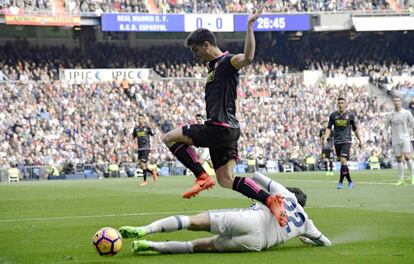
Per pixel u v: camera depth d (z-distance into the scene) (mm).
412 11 87938
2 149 67125
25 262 12383
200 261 11922
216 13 85000
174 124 75500
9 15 77000
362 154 74938
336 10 88375
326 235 15320
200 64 86875
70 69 78562
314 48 92438
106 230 12695
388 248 13227
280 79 84062
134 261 12039
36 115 71688
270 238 13039
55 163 68062
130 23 82125
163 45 89688
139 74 80875
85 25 81688
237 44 92625
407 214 20109
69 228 18234
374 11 87500
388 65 91500
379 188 33906
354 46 93000
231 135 13914
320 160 73688
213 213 12758
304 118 79000
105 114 74312
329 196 28469
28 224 19625
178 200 28438
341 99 34812
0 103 71375
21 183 54094
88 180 58531
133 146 71312
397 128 37625
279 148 74875
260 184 13633
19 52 82250
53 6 80125
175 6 85688
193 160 14070
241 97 80312
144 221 19828
